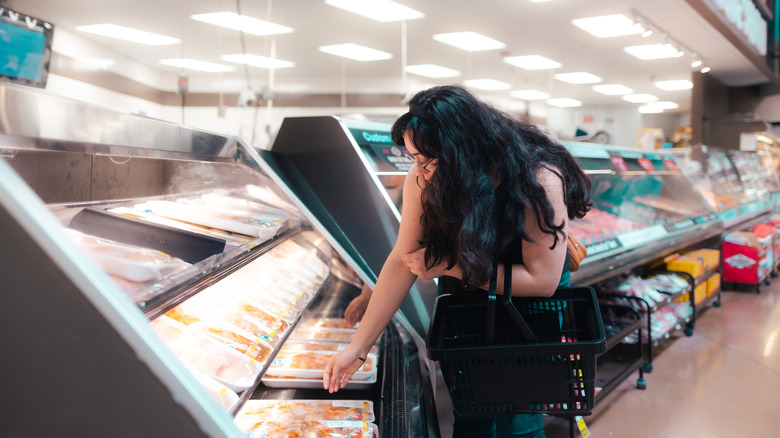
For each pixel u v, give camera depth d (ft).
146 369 2.27
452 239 4.42
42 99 2.82
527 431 5.14
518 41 29.35
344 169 6.81
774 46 33.58
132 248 3.72
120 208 5.06
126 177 5.49
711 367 12.35
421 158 4.14
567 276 5.26
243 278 5.60
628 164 14.23
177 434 2.31
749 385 11.30
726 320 16.35
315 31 27.14
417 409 4.85
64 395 2.28
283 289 5.77
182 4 22.70
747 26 26.32
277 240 5.80
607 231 12.20
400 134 4.18
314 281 6.45
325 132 6.91
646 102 53.67
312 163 7.01
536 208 4.03
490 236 3.94
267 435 4.45
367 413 4.86
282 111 39.68
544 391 4.33
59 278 2.20
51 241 2.19
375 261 6.65
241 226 5.20
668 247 13.56
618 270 10.83
